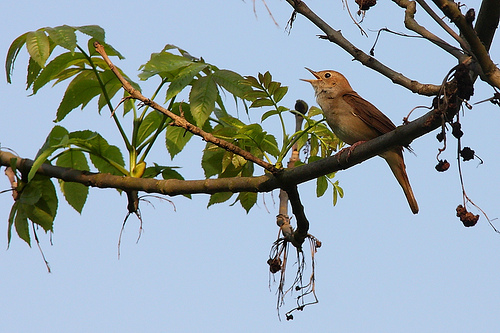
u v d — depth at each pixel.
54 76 9.31
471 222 6.43
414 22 7.05
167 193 8.61
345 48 7.89
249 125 8.75
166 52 8.83
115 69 7.68
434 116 6.83
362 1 7.23
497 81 6.36
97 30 8.42
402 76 7.62
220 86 8.80
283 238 9.26
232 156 9.47
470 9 6.19
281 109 8.67
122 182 8.77
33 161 9.50
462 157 6.52
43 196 9.65
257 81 8.50
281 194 9.88
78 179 9.05
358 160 7.99
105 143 9.36
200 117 8.52
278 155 9.45
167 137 10.07
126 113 10.15
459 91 6.51
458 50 6.73
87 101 9.87
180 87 8.36
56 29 8.30
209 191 8.51
